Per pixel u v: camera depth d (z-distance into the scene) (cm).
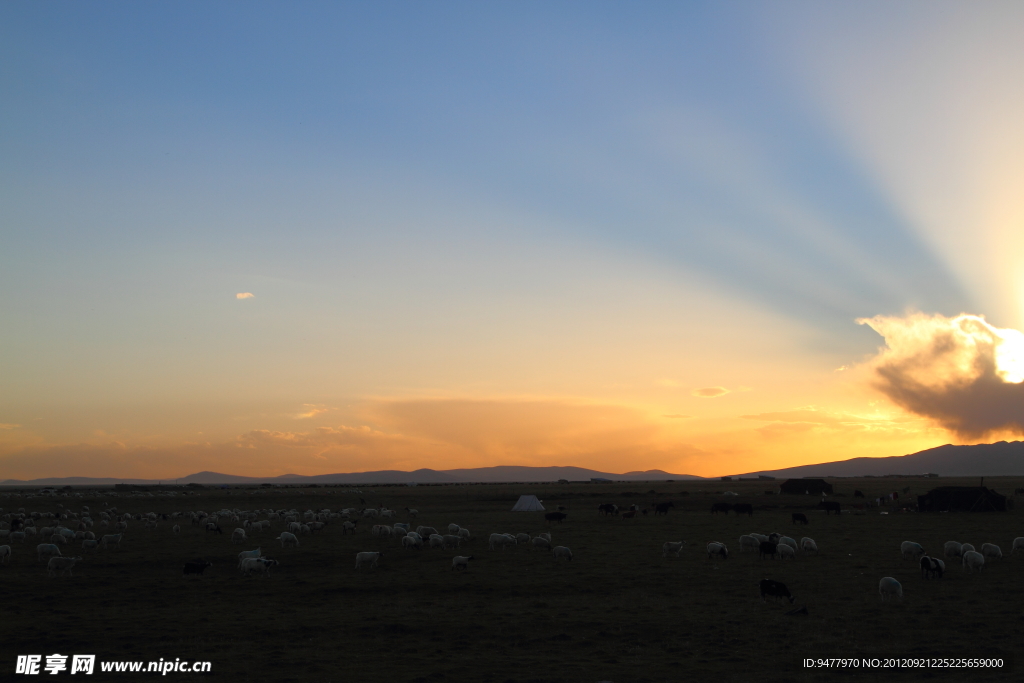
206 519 7200
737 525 6888
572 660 2303
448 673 2150
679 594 3334
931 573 3675
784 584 3347
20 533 5700
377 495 15912
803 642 2475
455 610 3050
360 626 2764
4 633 2669
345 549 5097
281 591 3519
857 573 3778
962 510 8269
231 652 2408
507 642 2531
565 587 3550
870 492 13988
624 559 4462
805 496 12744
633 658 2320
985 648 2383
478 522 7788
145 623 2834
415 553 4878
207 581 3797
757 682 2045
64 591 3516
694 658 2312
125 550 5084
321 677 2109
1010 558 4269
